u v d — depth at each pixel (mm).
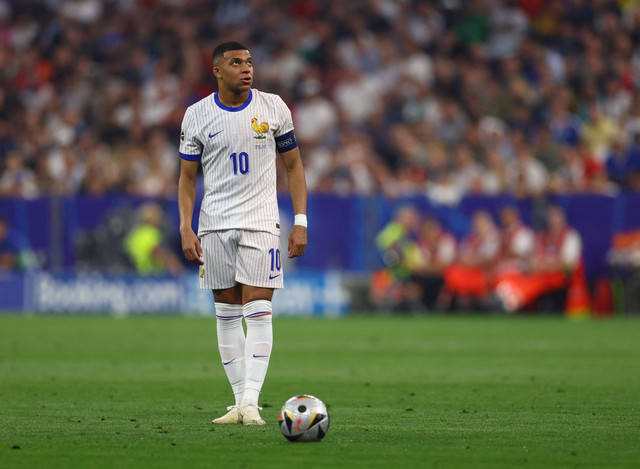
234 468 14719
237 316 20906
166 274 65750
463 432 18672
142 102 84688
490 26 88375
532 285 64250
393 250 64625
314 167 78562
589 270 64312
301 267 64938
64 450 16391
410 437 17969
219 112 20219
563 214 64125
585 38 87750
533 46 87250
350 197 64500
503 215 64562
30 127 84125
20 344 43281
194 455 15859
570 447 16828
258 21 89250
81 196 65562
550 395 25562
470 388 27312
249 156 20156
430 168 77438
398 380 29531
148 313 65625
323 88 84688
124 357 37500
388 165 80000
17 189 76875
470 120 82500
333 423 20031
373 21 88312
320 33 87812
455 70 85875
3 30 90375
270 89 84688
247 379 20031
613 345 43125
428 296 65000
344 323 57750
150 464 15055
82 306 65875
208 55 87812
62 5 91562
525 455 15953
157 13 90125
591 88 85438
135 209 65625
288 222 64688
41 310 66000
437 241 64875
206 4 90312
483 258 64625
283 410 17312
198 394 25906
